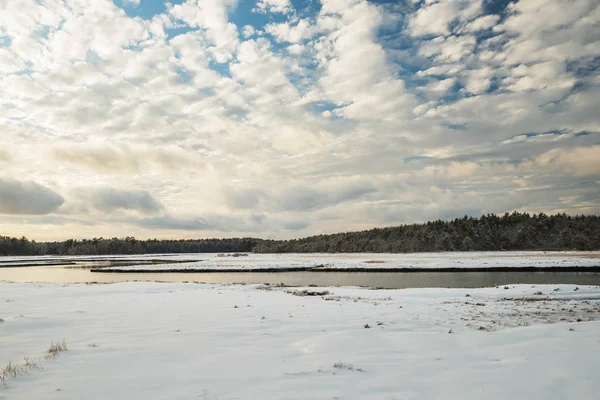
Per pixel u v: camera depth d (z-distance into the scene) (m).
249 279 43.31
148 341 8.56
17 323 10.92
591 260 54.16
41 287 26.69
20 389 5.17
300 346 8.05
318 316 12.67
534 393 4.95
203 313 13.47
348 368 6.22
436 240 128.38
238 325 10.83
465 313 13.77
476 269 48.84
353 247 146.75
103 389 5.16
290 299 18.80
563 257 65.12
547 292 21.56
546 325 10.46
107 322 11.43
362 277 42.75
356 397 4.83
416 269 51.09
